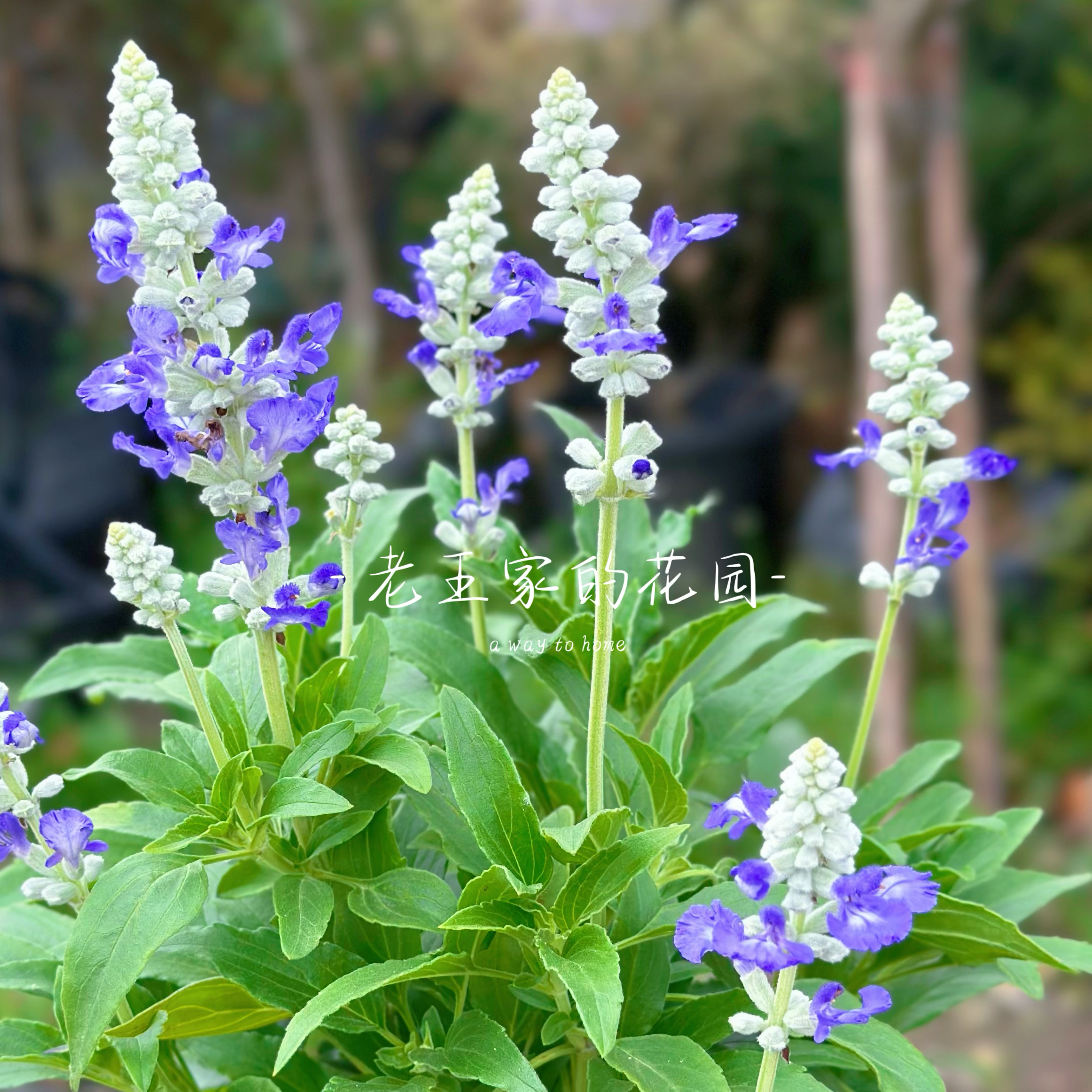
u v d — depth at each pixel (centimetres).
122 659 59
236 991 50
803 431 196
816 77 158
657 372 47
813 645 59
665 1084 48
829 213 188
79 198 194
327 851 52
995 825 55
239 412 48
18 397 160
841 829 43
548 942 49
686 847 54
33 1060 51
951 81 103
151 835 52
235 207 198
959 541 56
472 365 57
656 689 58
